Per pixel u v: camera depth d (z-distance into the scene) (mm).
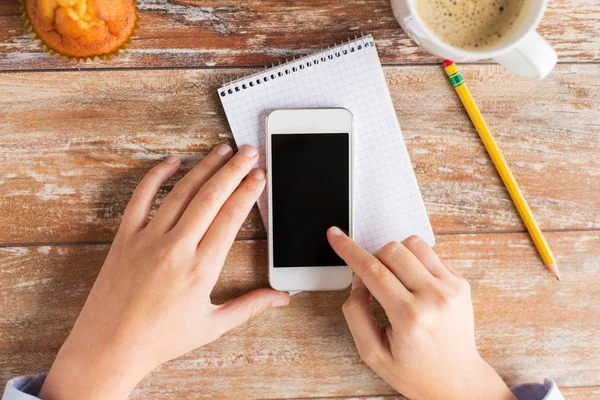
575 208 744
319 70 692
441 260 747
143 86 702
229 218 658
